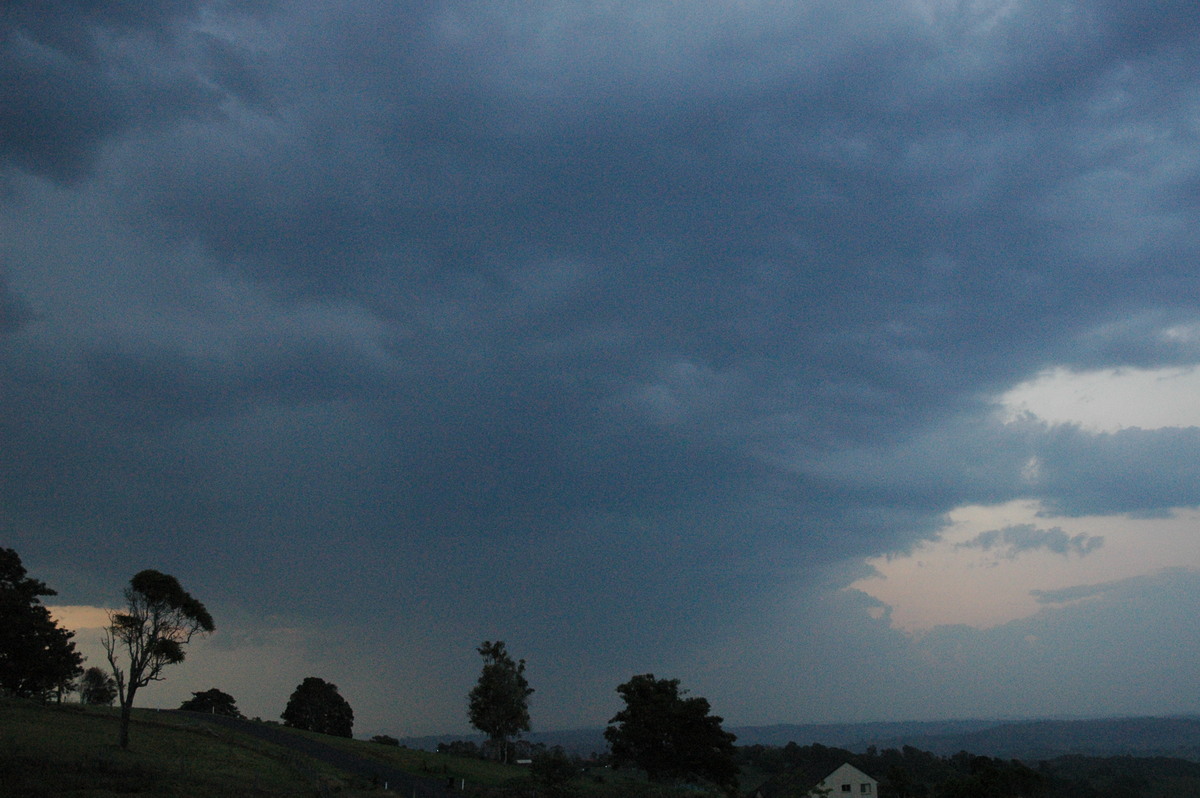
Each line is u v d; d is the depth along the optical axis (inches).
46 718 2824.8
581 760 4867.1
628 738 2913.4
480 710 4475.9
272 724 4379.9
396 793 2486.5
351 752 3540.8
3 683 3356.3
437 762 3619.6
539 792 2699.3
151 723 3260.3
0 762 1841.8
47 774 1798.7
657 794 2797.7
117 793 1731.1
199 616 2618.1
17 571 3523.6
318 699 5556.1
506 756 4530.0
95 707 3777.1
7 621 3284.9
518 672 4633.4
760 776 3622.0
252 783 2226.9
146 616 2529.5
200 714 4323.3
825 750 4141.2
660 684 3056.1
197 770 2265.0
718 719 2893.7
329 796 2234.3
